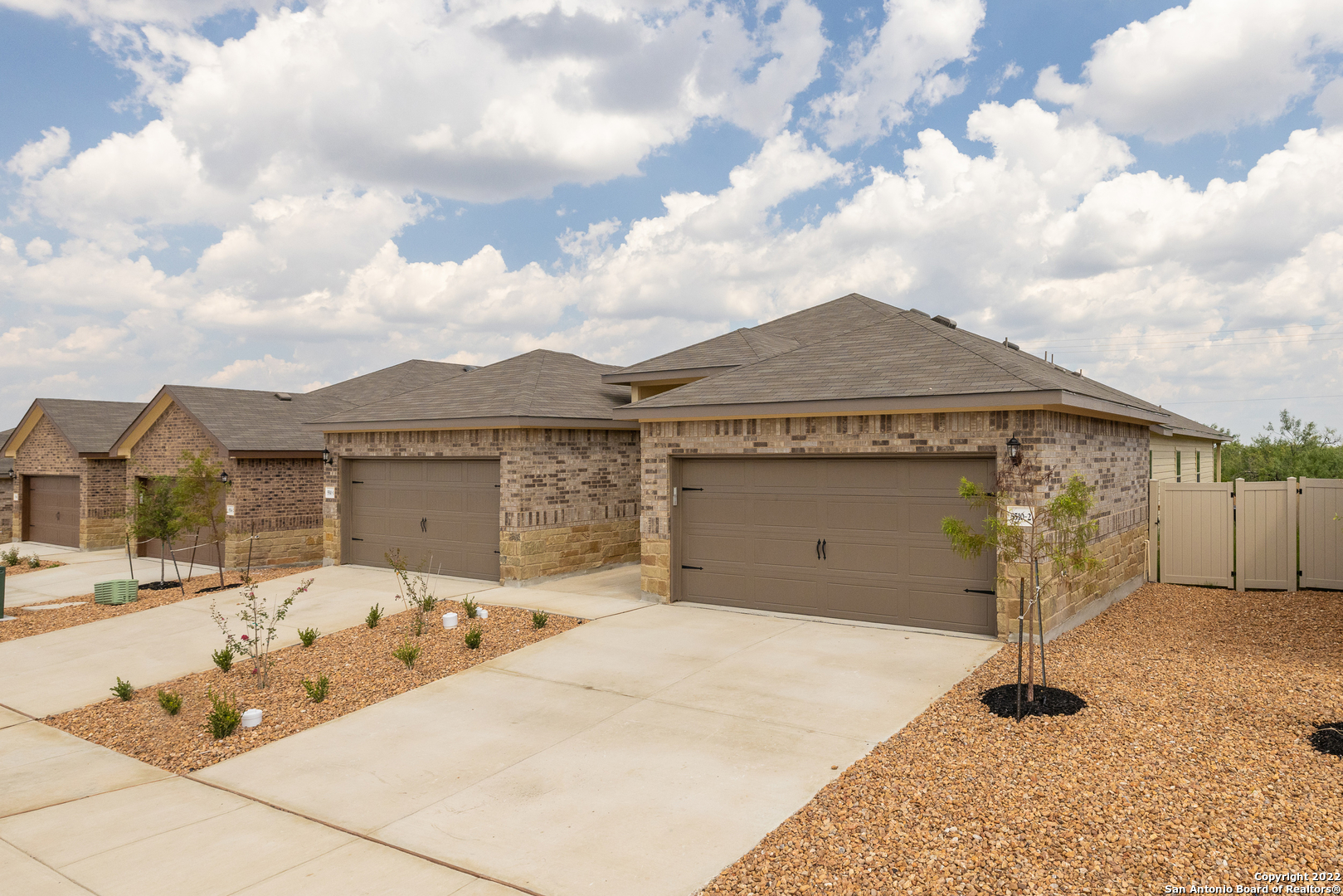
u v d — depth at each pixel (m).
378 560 17.86
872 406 10.77
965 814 5.54
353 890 5.17
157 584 17.56
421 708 8.81
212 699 8.83
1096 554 11.85
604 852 5.51
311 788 6.92
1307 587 13.34
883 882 4.80
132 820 6.46
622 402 18.42
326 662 10.69
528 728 8.05
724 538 12.81
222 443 19.05
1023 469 9.99
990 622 10.54
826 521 11.82
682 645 10.66
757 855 5.29
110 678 10.80
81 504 24.83
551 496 15.87
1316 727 6.72
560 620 12.22
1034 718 7.26
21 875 5.53
